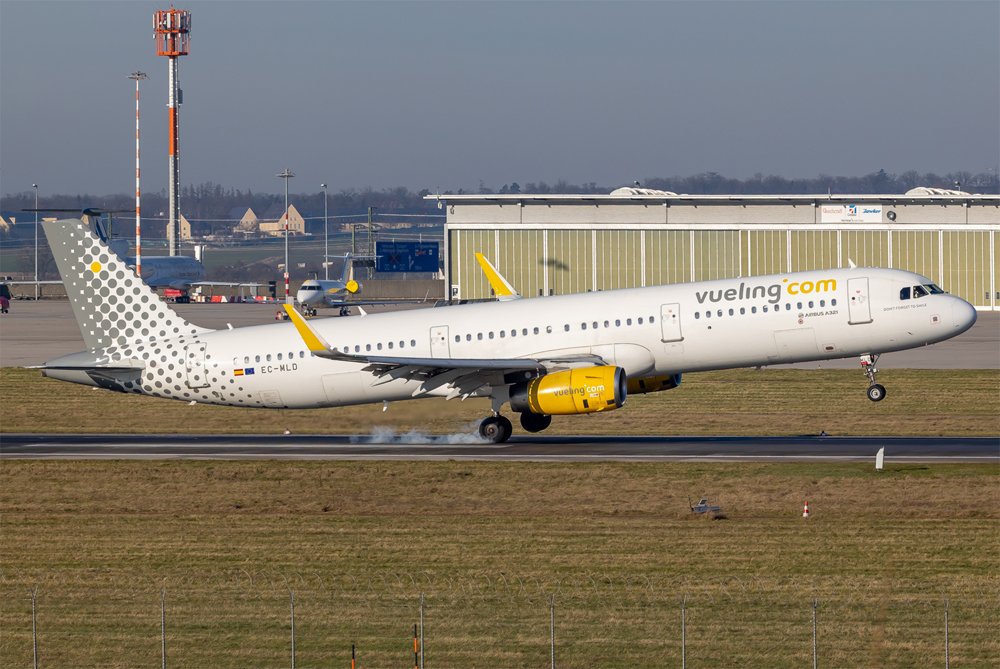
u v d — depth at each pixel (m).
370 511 169.62
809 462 196.12
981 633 117.12
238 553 149.25
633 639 116.56
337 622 122.56
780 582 133.62
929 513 162.00
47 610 127.56
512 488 180.50
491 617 123.31
